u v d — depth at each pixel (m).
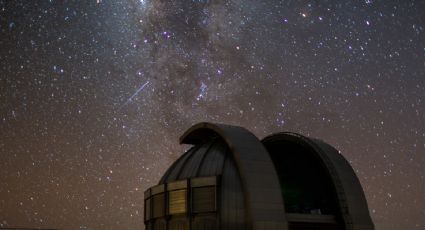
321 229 22.33
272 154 26.42
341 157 23.94
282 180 26.39
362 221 21.61
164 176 25.78
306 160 24.81
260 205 18.78
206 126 23.41
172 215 21.77
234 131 21.58
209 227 20.17
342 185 22.27
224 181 20.48
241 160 19.75
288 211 25.03
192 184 21.09
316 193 23.89
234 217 19.62
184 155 26.09
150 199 23.92
